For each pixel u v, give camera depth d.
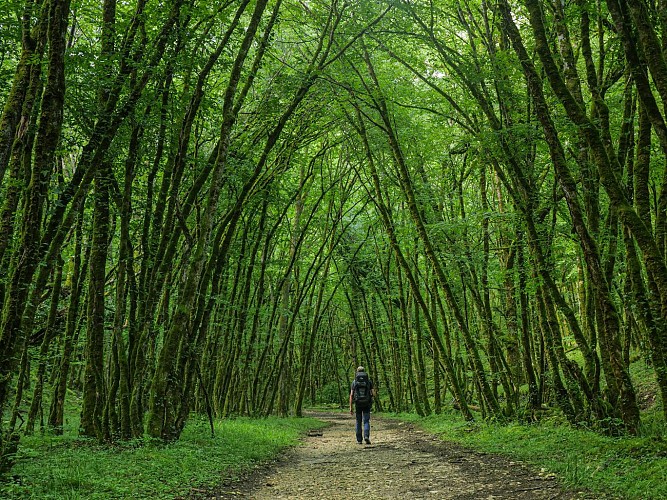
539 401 10.07
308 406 33.25
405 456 8.26
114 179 7.59
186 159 8.19
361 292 23.88
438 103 12.43
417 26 10.41
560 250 9.38
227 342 15.62
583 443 6.54
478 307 12.16
